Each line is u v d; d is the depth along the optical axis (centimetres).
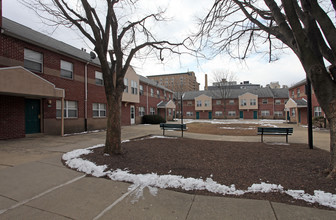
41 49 1056
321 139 1018
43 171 457
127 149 675
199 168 466
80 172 452
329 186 344
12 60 902
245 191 339
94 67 1495
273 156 580
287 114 3141
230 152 643
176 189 357
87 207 294
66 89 1220
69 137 1033
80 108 1336
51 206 297
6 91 757
